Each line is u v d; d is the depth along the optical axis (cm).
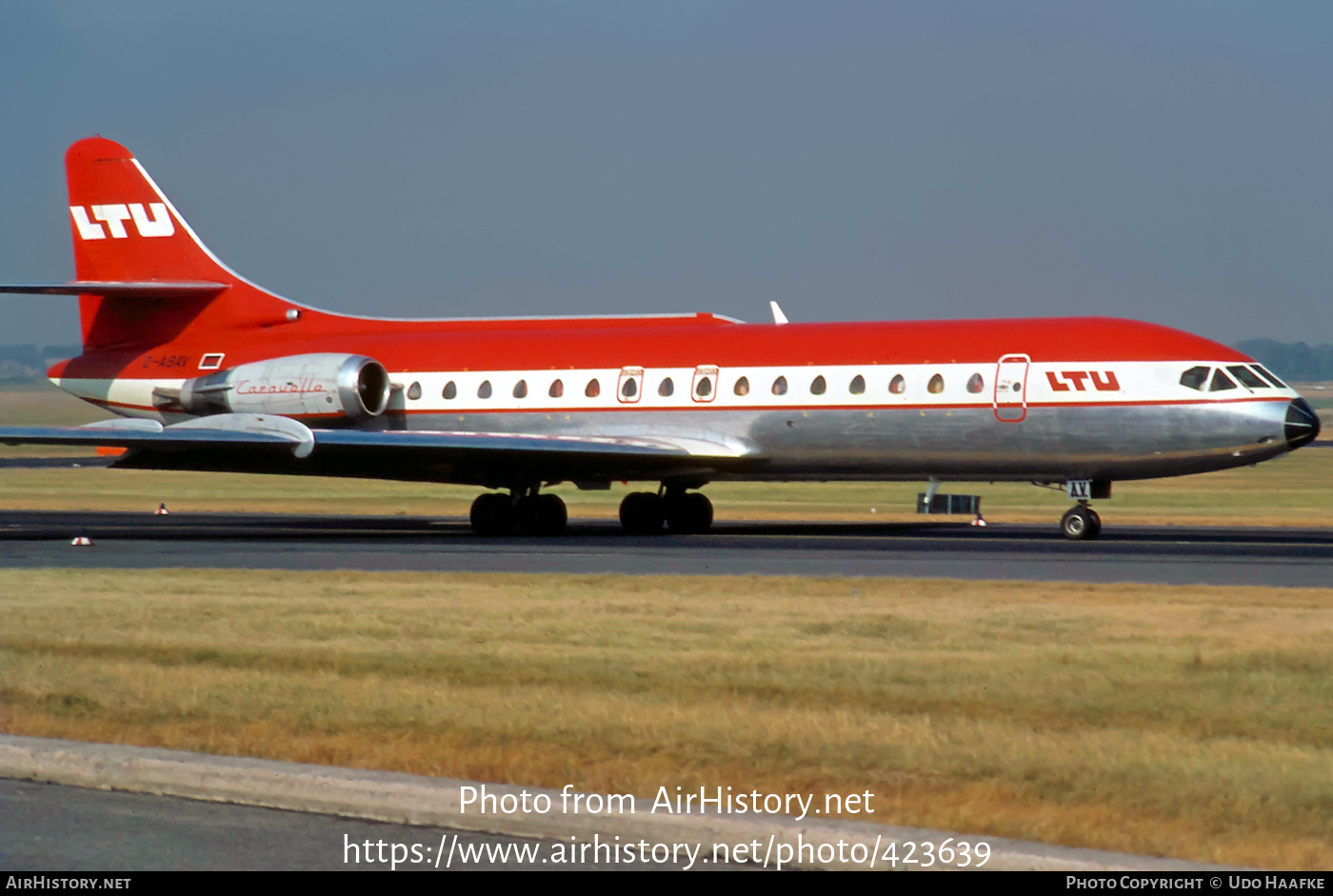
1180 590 3506
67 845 1450
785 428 5928
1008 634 2722
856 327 6003
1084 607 3148
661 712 1988
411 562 4500
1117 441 5447
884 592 3484
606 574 4009
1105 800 1552
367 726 1922
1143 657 2434
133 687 2194
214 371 7150
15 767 1714
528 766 1705
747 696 2108
